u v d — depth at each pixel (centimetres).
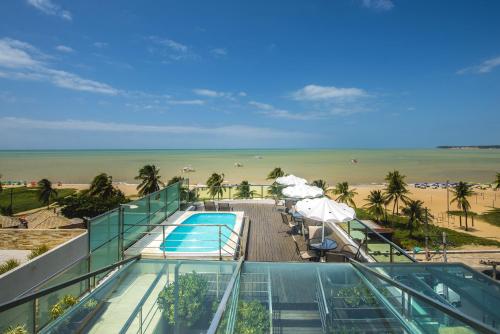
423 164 14875
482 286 364
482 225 4834
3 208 4488
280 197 1599
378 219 4994
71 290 550
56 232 1584
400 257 570
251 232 1045
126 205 784
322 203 798
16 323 388
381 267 452
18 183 8012
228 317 335
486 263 2292
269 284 453
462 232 4419
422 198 6600
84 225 2320
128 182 8325
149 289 496
